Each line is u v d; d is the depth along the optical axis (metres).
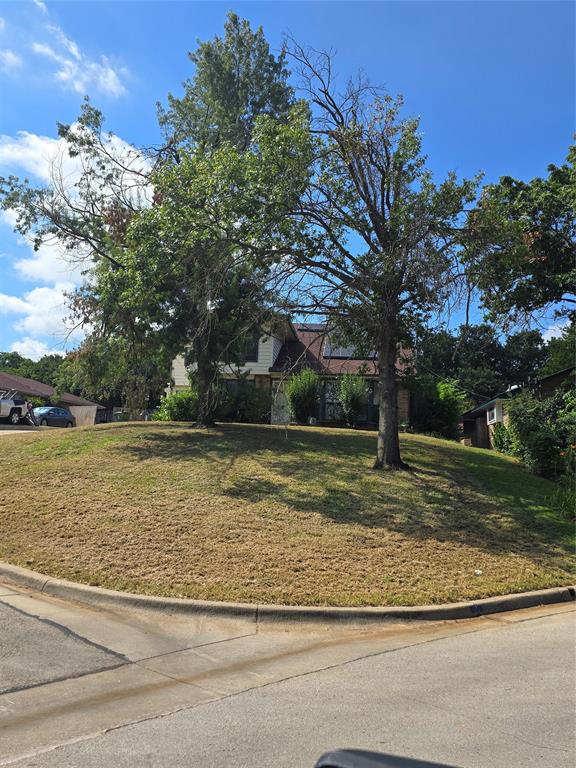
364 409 27.69
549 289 18.95
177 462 13.46
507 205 18.03
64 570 8.09
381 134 13.16
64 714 4.59
